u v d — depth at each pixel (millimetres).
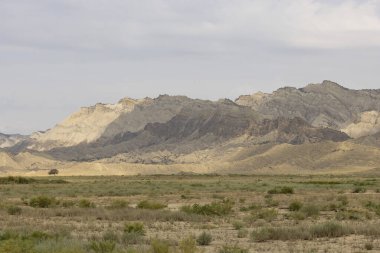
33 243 24609
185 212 43844
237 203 59625
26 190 92750
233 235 32062
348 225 33000
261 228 33500
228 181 140875
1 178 132625
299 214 41906
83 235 31016
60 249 22531
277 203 55469
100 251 23156
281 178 177250
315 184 112812
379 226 32812
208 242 28672
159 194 78125
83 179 173000
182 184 115625
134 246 25453
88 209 47750
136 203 60094
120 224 38062
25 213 45531
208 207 45688
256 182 130125
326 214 45469
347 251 25672
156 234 32312
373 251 25734
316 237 30250
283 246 27391
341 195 70312
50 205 54375
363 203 54844
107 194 78062
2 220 40125
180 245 22562
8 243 22625
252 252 25359
